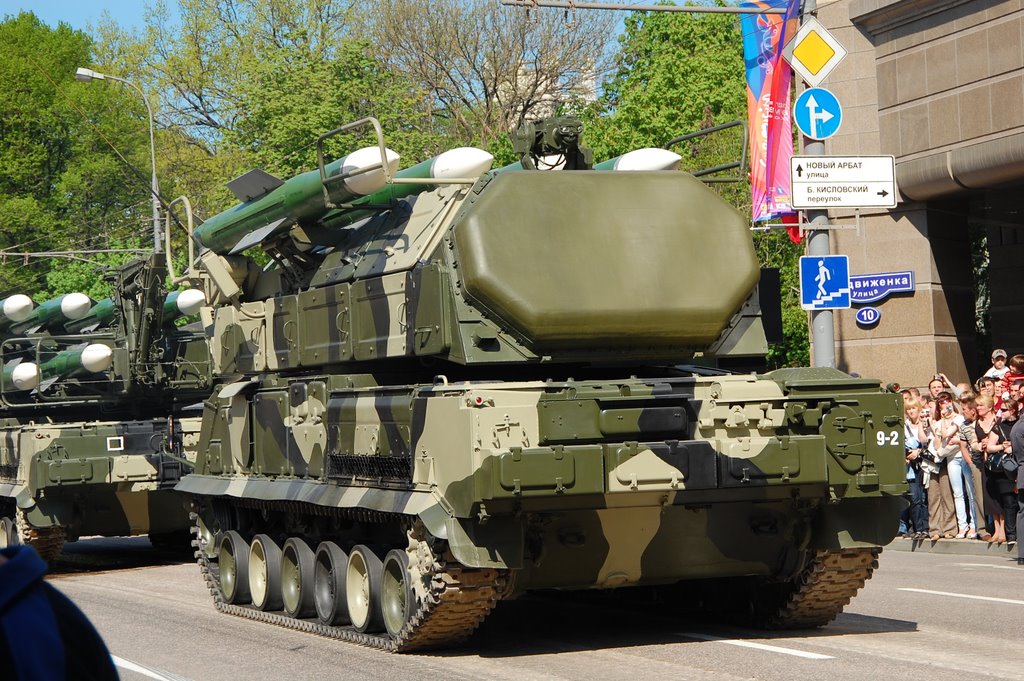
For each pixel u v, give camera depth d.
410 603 10.06
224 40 46.22
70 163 45.50
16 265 44.00
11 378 20.09
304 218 12.93
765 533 10.34
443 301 10.51
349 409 11.21
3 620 2.50
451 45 47.47
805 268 17.45
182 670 9.72
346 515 11.45
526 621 11.97
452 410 9.48
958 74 22.38
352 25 46.81
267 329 13.55
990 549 17.28
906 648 9.88
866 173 17.08
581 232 10.75
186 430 18.16
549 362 10.64
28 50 47.44
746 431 9.92
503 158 37.41
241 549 13.47
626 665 9.35
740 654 9.72
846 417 10.04
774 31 20.70
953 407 17.92
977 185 22.45
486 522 9.35
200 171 42.84
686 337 10.81
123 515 18.81
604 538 9.94
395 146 39.38
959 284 24.33
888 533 10.36
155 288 18.98
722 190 33.06
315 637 11.50
